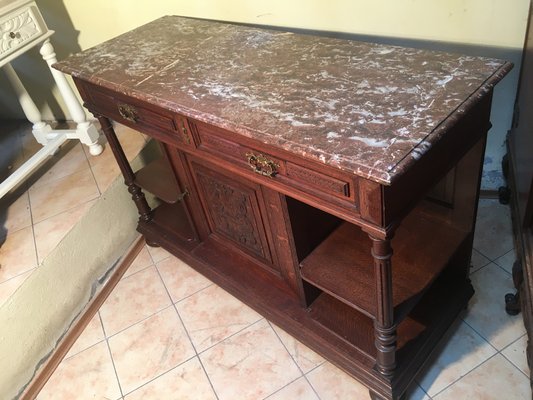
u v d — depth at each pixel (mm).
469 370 1382
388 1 1509
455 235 1365
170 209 2006
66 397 1549
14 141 2367
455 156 1076
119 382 1554
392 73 1156
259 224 1413
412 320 1405
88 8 2051
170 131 1361
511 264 1639
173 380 1523
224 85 1251
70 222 1826
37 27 1786
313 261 1357
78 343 1710
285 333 1588
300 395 1412
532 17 1374
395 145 902
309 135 979
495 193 1869
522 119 1493
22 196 2020
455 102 997
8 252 1733
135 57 1524
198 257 1771
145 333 1688
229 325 1655
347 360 1338
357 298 1225
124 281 1906
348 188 950
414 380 1385
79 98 2395
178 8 1901
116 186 2002
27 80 2357
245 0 1729
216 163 1270
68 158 2201
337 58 1286
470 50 1539
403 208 977
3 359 1510
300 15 1671
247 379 1482
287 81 1211
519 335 1439
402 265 1312
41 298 1645
